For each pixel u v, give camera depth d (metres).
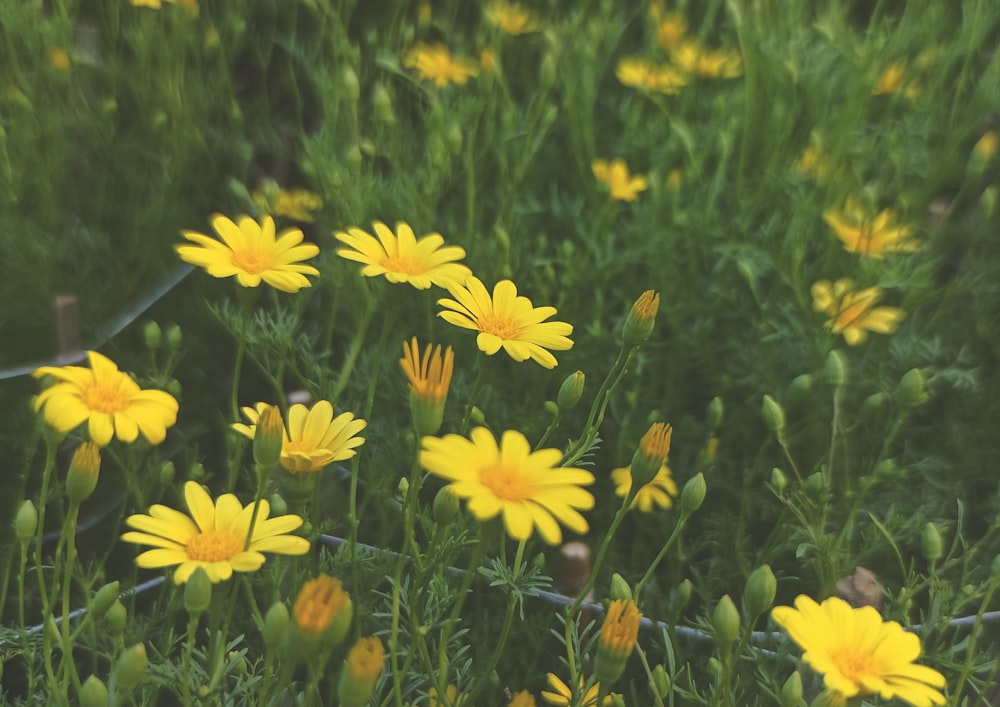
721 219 0.44
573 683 0.23
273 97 0.56
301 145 0.51
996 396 0.41
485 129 0.44
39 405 0.21
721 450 0.39
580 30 0.49
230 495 0.22
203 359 0.44
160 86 0.46
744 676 0.29
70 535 0.21
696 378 0.42
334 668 0.28
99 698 0.20
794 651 0.28
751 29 0.46
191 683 0.24
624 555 0.37
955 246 0.47
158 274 0.46
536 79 0.55
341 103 0.43
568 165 0.51
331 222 0.39
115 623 0.22
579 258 0.40
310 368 0.33
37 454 0.37
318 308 0.41
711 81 0.53
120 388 0.22
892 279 0.37
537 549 0.35
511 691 0.31
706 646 0.31
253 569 0.20
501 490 0.19
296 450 0.23
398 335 0.39
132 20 0.51
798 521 0.34
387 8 0.58
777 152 0.43
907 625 0.27
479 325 0.25
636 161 0.48
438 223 0.43
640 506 0.34
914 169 0.45
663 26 0.51
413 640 0.24
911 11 0.48
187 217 0.47
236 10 0.50
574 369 0.38
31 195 0.46
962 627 0.32
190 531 0.21
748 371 0.39
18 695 0.31
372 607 0.29
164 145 0.46
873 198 0.38
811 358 0.38
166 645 0.27
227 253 0.25
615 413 0.37
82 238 0.45
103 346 0.42
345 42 0.43
